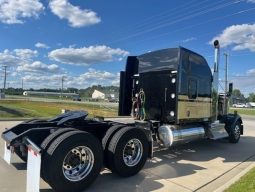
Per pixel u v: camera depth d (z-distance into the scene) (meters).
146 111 8.83
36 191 4.70
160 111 8.42
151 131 7.24
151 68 8.84
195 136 8.67
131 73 9.64
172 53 8.26
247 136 13.51
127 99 9.61
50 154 4.82
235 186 5.42
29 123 6.42
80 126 6.26
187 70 8.34
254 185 5.39
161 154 8.51
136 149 6.26
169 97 8.22
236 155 8.89
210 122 9.59
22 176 5.86
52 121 6.64
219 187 5.63
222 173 6.79
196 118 8.78
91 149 5.26
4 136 5.97
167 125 8.02
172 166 7.18
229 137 10.98
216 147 10.11
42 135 5.54
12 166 6.50
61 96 112.12
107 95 94.00
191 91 8.52
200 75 8.92
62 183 4.89
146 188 5.48
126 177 6.06
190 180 6.12
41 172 4.92
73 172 5.12
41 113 25.23
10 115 21.19
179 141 8.00
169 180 6.04
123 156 5.93
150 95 8.78
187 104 8.38
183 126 8.44
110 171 6.41
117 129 6.08
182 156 8.38
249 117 32.81
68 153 4.96
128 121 8.12
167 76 8.32
